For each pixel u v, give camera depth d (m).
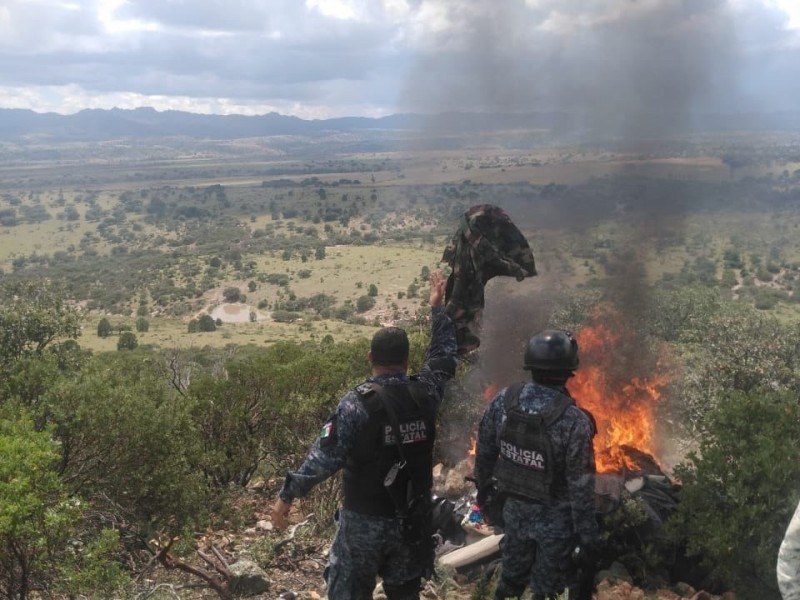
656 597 4.65
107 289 167.88
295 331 104.94
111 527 6.00
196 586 5.53
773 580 4.30
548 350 3.74
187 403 7.10
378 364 3.52
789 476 4.34
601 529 4.85
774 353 12.65
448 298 6.36
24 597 4.55
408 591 3.53
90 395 6.01
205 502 6.59
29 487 4.36
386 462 3.39
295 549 6.07
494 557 5.25
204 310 140.12
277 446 8.48
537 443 3.62
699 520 4.61
